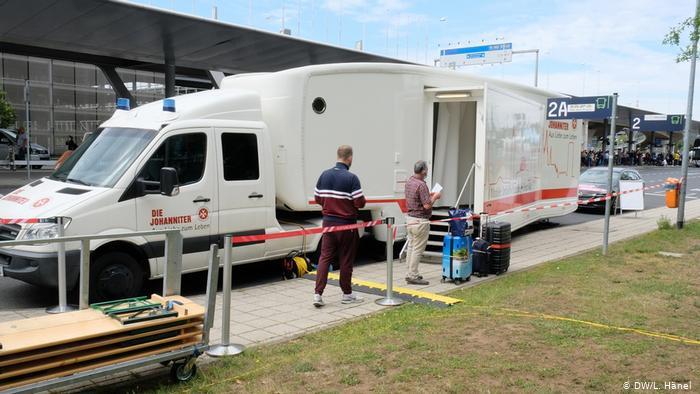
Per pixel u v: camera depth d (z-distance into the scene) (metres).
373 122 9.20
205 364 4.75
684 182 13.47
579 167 14.81
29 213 6.27
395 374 4.46
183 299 4.71
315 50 21.42
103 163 6.97
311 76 8.48
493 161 9.98
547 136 12.90
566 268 8.86
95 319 4.22
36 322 4.13
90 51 19.91
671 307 6.50
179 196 7.00
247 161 7.75
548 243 11.97
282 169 8.39
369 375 4.46
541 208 12.66
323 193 6.70
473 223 9.73
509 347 5.07
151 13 16.22
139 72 36.06
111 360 4.00
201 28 17.80
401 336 5.41
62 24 16.48
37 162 27.16
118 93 26.84
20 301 6.74
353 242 6.80
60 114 33.75
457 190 11.64
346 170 6.73
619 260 9.55
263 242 7.90
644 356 4.85
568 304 6.62
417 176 7.97
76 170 7.13
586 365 4.65
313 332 5.70
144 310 4.36
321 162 8.67
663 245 11.11
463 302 6.83
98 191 6.46
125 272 6.64
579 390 4.18
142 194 6.69
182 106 7.38
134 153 6.83
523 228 14.52
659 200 24.83
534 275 8.36
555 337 5.33
